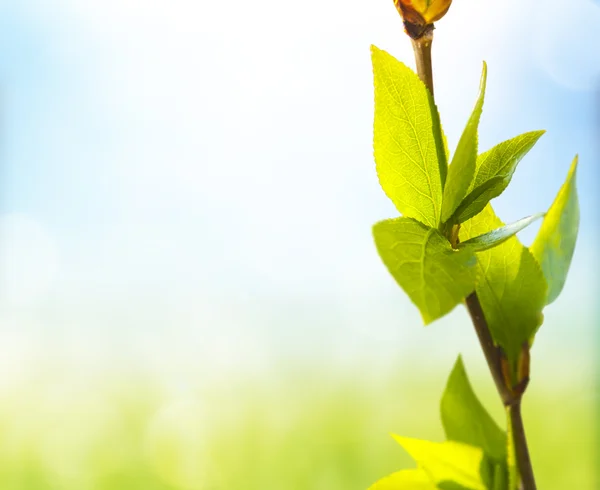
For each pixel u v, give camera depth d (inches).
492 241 9.4
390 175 10.0
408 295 8.6
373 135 10.0
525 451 9.6
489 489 10.1
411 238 9.1
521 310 9.8
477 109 9.6
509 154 10.1
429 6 9.9
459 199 9.8
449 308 8.6
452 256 8.9
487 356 9.7
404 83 10.0
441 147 10.0
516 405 9.7
